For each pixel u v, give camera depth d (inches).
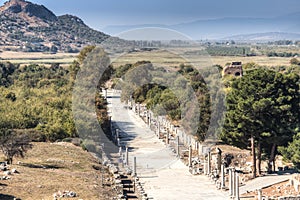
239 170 2395.4
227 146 2672.2
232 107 2396.7
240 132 2325.3
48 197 1589.6
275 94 2268.7
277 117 2261.3
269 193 1957.4
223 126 2432.3
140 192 1855.3
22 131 2468.0
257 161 2468.0
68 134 2731.3
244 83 2308.1
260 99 2233.0
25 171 1895.9
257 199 1854.1
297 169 2262.6
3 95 3412.9
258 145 2324.1
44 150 2340.1
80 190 1702.8
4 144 2086.6
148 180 2060.8
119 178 1974.7
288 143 2292.1
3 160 2091.5
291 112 2294.5
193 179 2105.1
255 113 2235.5
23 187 1658.5
